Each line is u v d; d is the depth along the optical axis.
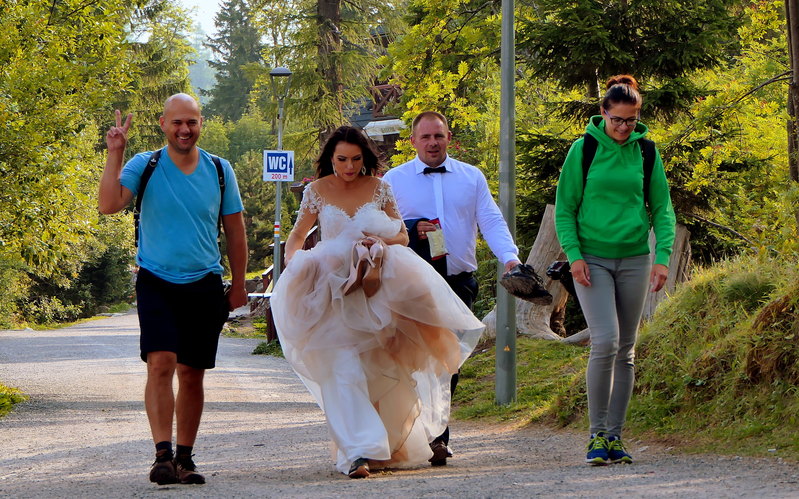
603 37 22.05
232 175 8.62
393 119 48.66
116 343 38.97
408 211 9.62
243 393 19.75
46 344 38.31
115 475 9.24
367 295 8.60
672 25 22.69
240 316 52.72
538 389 14.55
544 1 23.20
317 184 8.98
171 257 8.20
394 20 42.53
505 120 14.82
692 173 21.48
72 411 17.11
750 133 21.64
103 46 20.31
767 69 25.44
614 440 8.44
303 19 42.09
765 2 22.38
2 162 18.34
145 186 8.27
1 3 19.11
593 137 8.57
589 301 8.51
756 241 16.81
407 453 8.80
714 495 6.16
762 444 8.23
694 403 9.80
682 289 11.96
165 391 8.00
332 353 8.48
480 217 9.69
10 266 53.78
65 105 19.08
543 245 19.45
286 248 8.94
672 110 22.80
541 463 8.98
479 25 25.67
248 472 9.02
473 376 17.31
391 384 8.70
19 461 10.94
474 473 8.20
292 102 41.88
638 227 8.49
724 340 10.09
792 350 8.95
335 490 7.19
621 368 8.63
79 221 21.33
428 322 8.73
